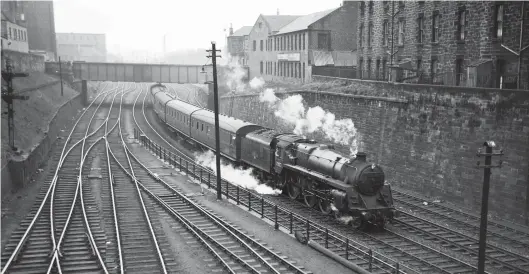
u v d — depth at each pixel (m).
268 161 23.59
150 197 22.14
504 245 16.27
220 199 21.89
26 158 24.08
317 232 17.16
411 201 22.27
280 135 23.81
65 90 56.34
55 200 20.98
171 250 15.27
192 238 16.50
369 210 17.06
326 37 48.06
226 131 28.80
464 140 21.30
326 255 14.75
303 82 48.66
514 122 19.02
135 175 26.84
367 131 27.69
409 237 16.92
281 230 17.34
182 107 39.56
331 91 31.97
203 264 14.16
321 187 19.80
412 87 24.31
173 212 19.16
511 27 24.27
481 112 20.45
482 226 10.86
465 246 15.97
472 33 26.73
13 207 19.86
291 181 22.16
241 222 18.33
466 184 21.20
